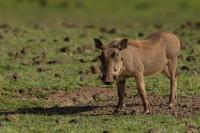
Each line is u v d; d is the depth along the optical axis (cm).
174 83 5784
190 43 9956
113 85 6650
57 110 5691
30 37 10712
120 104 5416
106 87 6594
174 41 5756
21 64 7875
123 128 4756
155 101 5941
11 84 6631
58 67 7662
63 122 5022
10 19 16250
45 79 6906
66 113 5534
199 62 8081
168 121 4984
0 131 4597
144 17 16800
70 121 5062
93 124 4912
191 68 7588
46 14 18038
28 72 7306
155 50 5506
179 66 7700
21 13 18262
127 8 19338
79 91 6450
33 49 9212
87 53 8831
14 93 6319
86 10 19238
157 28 13050
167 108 5606
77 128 4756
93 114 5447
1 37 10438
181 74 7138
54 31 11944
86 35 11081
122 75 5269
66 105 5991
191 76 6975
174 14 17412
